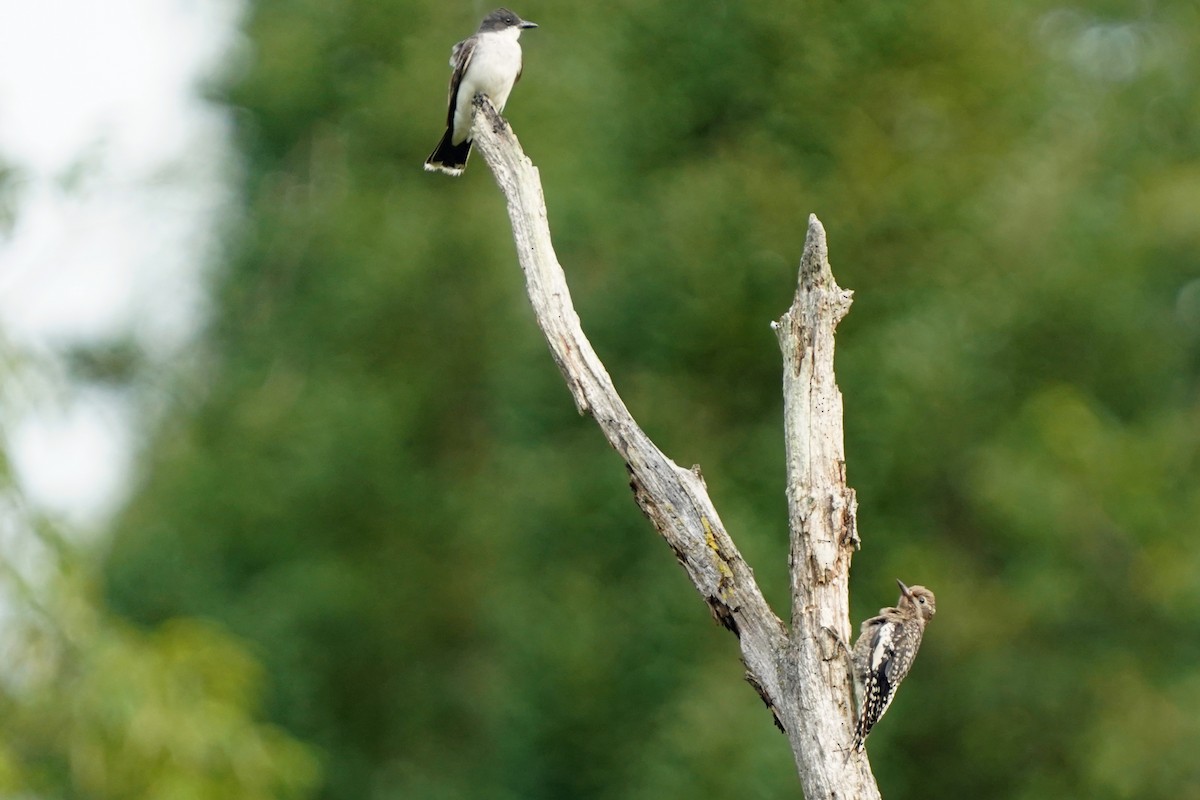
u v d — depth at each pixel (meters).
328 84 26.12
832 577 6.55
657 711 16.48
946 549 18.38
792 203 17.14
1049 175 20.70
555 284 7.47
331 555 23.89
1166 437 19.39
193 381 26.42
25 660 11.73
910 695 17.75
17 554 11.55
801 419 6.79
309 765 13.89
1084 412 18.39
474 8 26.05
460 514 23.98
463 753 23.17
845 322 17.36
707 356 17.33
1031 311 18.94
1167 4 24.62
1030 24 20.03
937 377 17.23
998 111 18.23
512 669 17.69
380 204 24.72
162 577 23.52
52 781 12.22
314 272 25.44
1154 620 18.67
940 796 18.02
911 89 17.69
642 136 17.95
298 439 24.12
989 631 18.14
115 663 12.11
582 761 17.00
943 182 17.47
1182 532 18.77
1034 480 17.94
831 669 6.45
